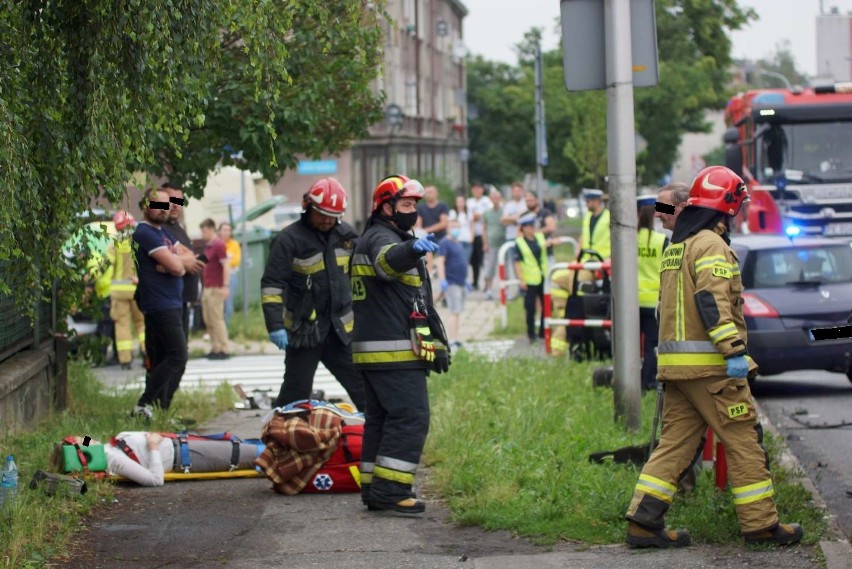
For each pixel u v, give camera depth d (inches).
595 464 453.1
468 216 1552.7
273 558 358.6
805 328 679.7
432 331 410.6
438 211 1243.8
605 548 360.5
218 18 353.4
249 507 422.0
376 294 408.5
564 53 538.9
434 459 485.4
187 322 640.4
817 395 714.2
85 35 361.4
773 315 681.6
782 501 397.1
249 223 1341.0
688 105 2992.1
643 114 2901.1
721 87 3292.3
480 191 1565.0
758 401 697.6
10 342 542.9
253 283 1323.8
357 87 631.8
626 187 532.1
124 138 358.3
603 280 815.1
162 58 347.6
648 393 637.3
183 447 464.8
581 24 537.3
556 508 393.4
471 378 704.4
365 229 413.4
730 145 1263.5
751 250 717.9
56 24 366.0
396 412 408.8
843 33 1908.2
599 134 2267.5
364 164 2598.4
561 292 860.6
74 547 370.6
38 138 366.3
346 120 661.3
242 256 1162.0
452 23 3737.7
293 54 596.7
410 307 408.5
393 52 2805.1
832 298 687.7
